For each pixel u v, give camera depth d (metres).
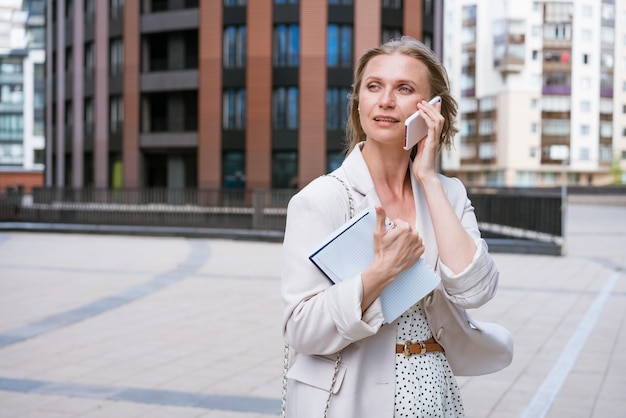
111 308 8.88
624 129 78.38
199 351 6.60
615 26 76.88
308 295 1.86
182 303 9.28
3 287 10.60
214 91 37.34
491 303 9.25
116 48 39.97
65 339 7.11
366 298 1.78
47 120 47.22
